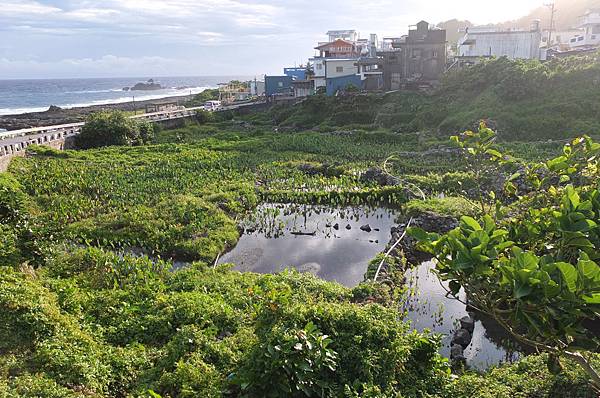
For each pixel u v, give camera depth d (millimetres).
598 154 7117
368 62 57969
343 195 24109
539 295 3979
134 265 14734
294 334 8086
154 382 8438
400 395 8078
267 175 28391
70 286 12586
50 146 35375
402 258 16047
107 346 9734
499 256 4742
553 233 5273
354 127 43656
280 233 20391
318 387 7820
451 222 18500
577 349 4660
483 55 55000
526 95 37406
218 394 7855
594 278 3744
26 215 15188
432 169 27734
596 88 35688
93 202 22156
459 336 11828
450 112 39656
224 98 87812
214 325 10672
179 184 25562
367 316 9297
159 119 51219
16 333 9336
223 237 18797
